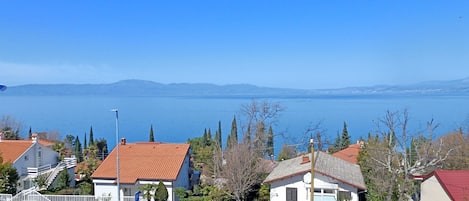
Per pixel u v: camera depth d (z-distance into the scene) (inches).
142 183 1658.5
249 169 1658.5
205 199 1581.0
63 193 1691.7
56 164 2036.2
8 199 1405.0
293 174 1357.0
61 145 2313.0
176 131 6038.4
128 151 1860.2
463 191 1156.5
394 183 1381.6
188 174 1916.8
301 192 1360.7
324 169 1376.7
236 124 3125.0
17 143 1920.5
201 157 2496.3
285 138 4015.8
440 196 1244.5
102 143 3307.1
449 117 5378.9
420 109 7337.6
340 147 2938.0
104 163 1775.3
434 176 1274.6
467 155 1801.2
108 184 1669.5
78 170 2089.1
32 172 1813.5
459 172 1254.3
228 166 1692.9
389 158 1405.0
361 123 5812.0
